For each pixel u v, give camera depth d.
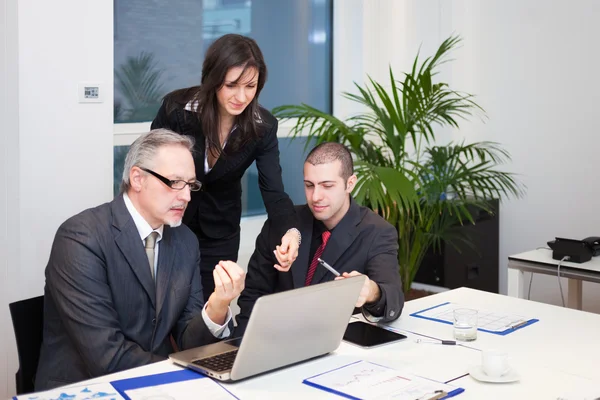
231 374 1.69
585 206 4.59
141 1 3.85
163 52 3.98
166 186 2.00
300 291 1.71
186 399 1.60
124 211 2.06
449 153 4.05
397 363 1.88
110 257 2.01
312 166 2.39
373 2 4.74
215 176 2.77
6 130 2.98
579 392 1.69
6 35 2.94
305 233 2.52
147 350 2.07
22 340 2.12
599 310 4.63
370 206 3.79
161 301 2.06
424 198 3.92
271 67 4.54
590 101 4.51
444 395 1.64
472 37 4.90
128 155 2.06
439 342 2.07
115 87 3.81
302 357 1.85
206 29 4.16
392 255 2.47
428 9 4.80
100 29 3.09
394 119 3.75
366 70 4.79
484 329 2.21
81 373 2.01
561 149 4.65
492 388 1.70
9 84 2.95
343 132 3.79
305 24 4.69
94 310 1.95
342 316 1.89
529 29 4.69
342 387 1.69
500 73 4.82
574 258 3.27
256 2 4.40
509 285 3.42
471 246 4.47
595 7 4.44
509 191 4.87
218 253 2.97
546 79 4.66
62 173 3.05
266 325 1.67
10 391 3.05
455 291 2.72
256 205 4.59
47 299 2.07
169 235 2.14
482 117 4.92
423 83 3.60
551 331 2.20
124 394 1.63
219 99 2.52
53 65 2.98
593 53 4.47
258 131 2.69
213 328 2.01
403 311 2.42
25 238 2.98
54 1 2.96
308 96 4.76
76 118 3.07
